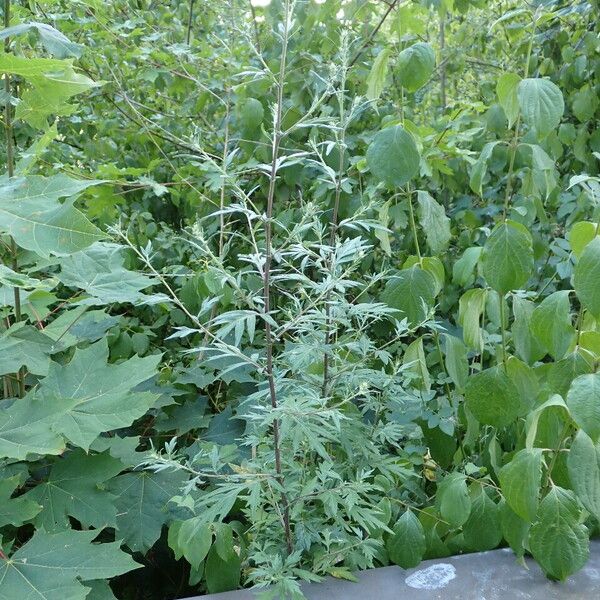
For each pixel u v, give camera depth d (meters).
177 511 1.77
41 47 2.44
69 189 1.29
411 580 1.59
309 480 1.56
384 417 1.98
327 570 1.56
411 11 2.23
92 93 3.25
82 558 1.37
